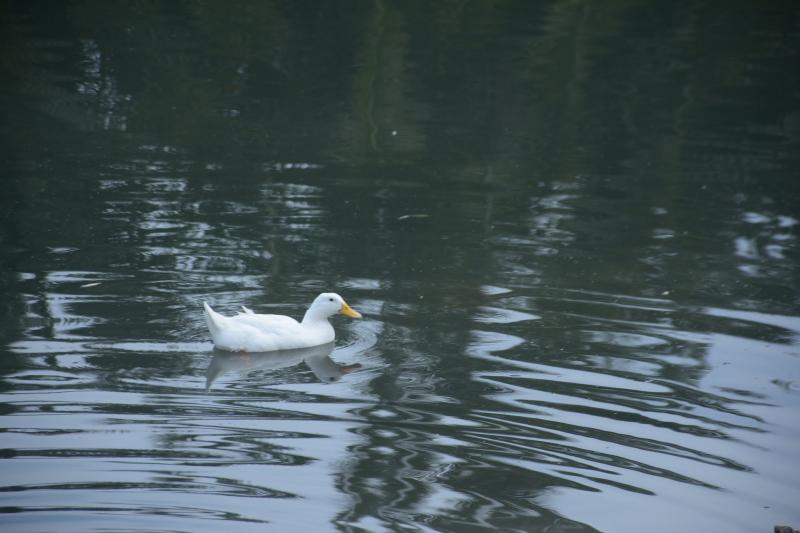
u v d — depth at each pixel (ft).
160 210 61.82
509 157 75.41
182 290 49.96
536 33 105.50
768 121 83.92
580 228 61.16
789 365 42.60
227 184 67.46
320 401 38.73
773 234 60.64
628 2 116.88
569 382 40.68
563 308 48.93
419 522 29.99
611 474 33.30
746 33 107.96
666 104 88.07
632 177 71.51
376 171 71.56
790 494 32.27
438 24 107.76
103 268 52.21
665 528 30.09
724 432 36.50
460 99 88.28
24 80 88.38
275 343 44.47
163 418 36.63
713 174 72.23
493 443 35.32
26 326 44.75
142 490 31.42
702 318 47.85
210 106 84.94
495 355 43.42
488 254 56.44
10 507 30.27
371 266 54.19
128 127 79.30
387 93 89.04
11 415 36.22
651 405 38.70
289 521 29.94
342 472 32.89
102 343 43.47
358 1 113.70
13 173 67.72
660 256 56.59
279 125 81.25
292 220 61.16
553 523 30.19
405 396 39.29
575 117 84.79
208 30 104.01
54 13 108.17
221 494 31.37
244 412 37.47
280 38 102.27
